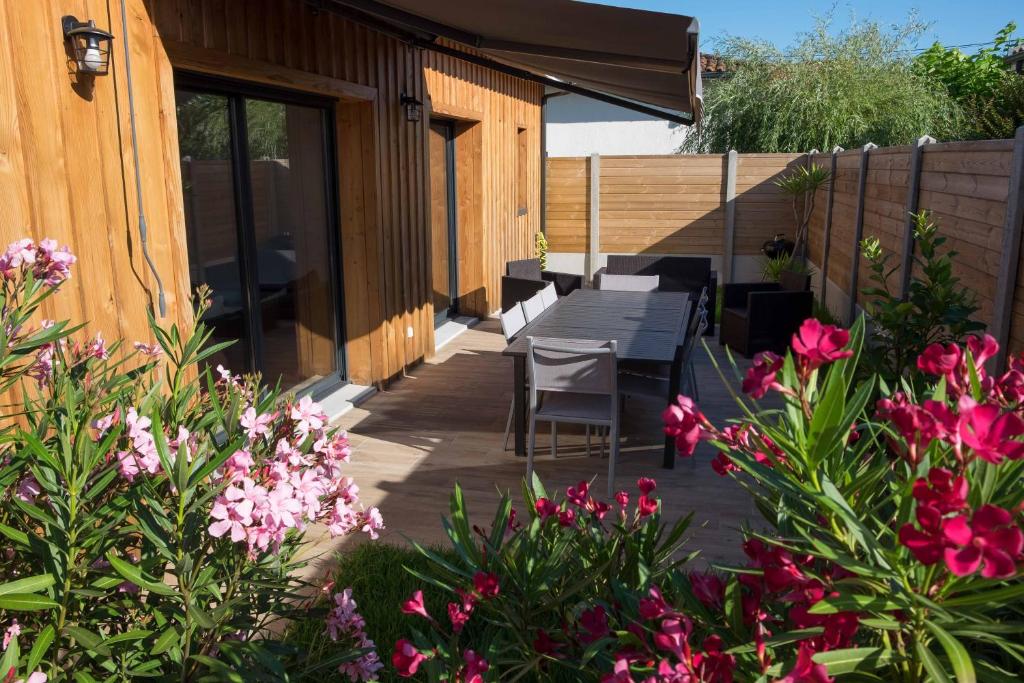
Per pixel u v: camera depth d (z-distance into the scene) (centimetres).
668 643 131
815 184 1024
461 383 719
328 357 663
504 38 542
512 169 1130
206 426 217
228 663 193
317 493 187
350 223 664
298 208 600
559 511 221
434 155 919
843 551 131
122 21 373
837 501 124
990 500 127
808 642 127
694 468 511
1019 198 399
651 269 952
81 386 221
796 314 796
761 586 151
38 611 185
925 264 574
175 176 416
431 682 177
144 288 395
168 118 408
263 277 552
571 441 564
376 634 294
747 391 126
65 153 340
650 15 330
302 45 539
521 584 209
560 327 582
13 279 231
